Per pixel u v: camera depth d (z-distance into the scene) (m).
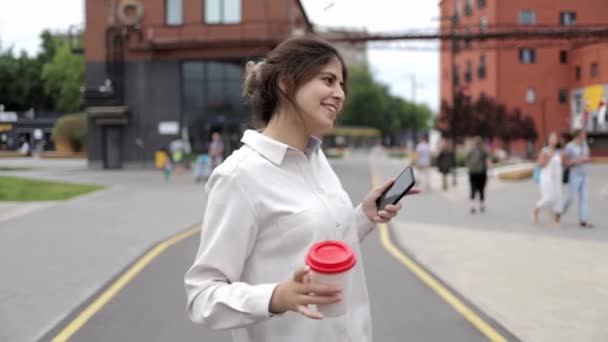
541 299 5.35
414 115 89.12
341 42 17.47
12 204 13.23
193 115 27.28
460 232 9.41
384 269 6.71
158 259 7.20
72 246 8.05
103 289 5.76
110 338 4.36
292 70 1.60
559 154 10.27
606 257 7.20
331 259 1.32
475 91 48.75
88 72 27.47
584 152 9.98
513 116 41.19
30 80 33.81
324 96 1.60
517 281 6.04
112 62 27.22
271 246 1.56
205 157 20.44
